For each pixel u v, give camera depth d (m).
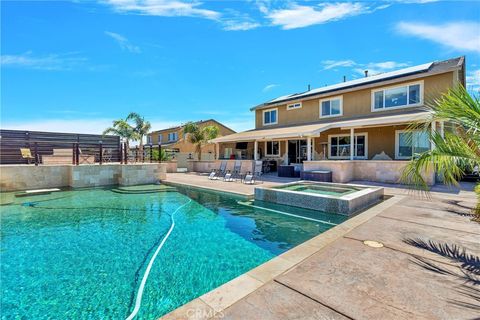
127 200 12.30
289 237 6.95
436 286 3.42
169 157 30.14
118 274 4.98
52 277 4.87
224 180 17.92
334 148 21.44
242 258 5.69
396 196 10.35
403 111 17.34
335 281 3.58
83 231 7.68
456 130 4.70
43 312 3.84
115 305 4.00
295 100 23.78
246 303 3.08
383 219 6.77
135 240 6.88
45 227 8.11
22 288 4.49
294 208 9.83
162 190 15.12
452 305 3.01
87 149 21.25
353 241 5.14
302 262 4.20
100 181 16.78
